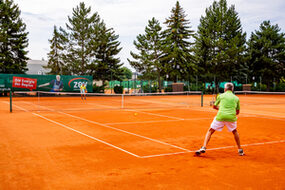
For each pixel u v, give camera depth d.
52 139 8.11
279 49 49.12
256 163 5.74
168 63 45.03
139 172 5.11
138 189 4.27
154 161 5.87
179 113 15.19
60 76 33.91
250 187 4.36
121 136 8.61
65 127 10.23
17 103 22.05
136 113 14.75
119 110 16.77
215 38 48.28
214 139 8.26
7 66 39.41
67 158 6.08
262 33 49.41
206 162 5.80
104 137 8.44
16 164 5.61
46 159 5.99
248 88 47.22
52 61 53.50
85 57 44.62
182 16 45.44
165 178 4.78
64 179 4.72
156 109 17.53
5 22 40.38
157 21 45.34
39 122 11.44
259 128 10.38
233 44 45.97
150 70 46.09
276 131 9.73
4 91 30.75
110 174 4.99
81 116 13.55
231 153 6.61
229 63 46.72
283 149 7.05
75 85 35.00
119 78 48.09
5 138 8.22
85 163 5.70
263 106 20.86
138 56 46.34
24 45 41.72
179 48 44.84
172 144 7.55
